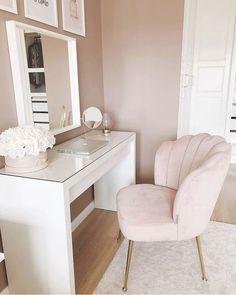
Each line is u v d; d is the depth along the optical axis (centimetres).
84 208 222
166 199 156
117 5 227
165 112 242
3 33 125
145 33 228
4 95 128
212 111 330
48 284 128
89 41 214
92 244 186
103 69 246
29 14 138
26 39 135
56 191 110
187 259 167
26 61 136
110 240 190
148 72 236
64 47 173
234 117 372
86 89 215
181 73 228
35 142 115
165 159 174
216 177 127
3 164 128
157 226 134
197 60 316
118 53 239
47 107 158
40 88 149
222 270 157
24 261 129
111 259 170
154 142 253
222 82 317
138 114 250
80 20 194
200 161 149
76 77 185
